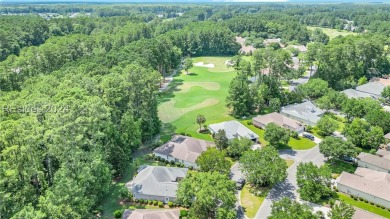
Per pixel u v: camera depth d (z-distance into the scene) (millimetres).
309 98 118125
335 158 75562
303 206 52438
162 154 77000
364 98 104875
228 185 56469
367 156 74062
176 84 139750
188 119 101750
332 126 88750
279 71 112812
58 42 142250
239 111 103125
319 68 128875
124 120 73875
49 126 53906
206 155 66375
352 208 52094
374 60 141000
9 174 45188
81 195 50312
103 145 66125
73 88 70625
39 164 53250
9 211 45094
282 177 62188
